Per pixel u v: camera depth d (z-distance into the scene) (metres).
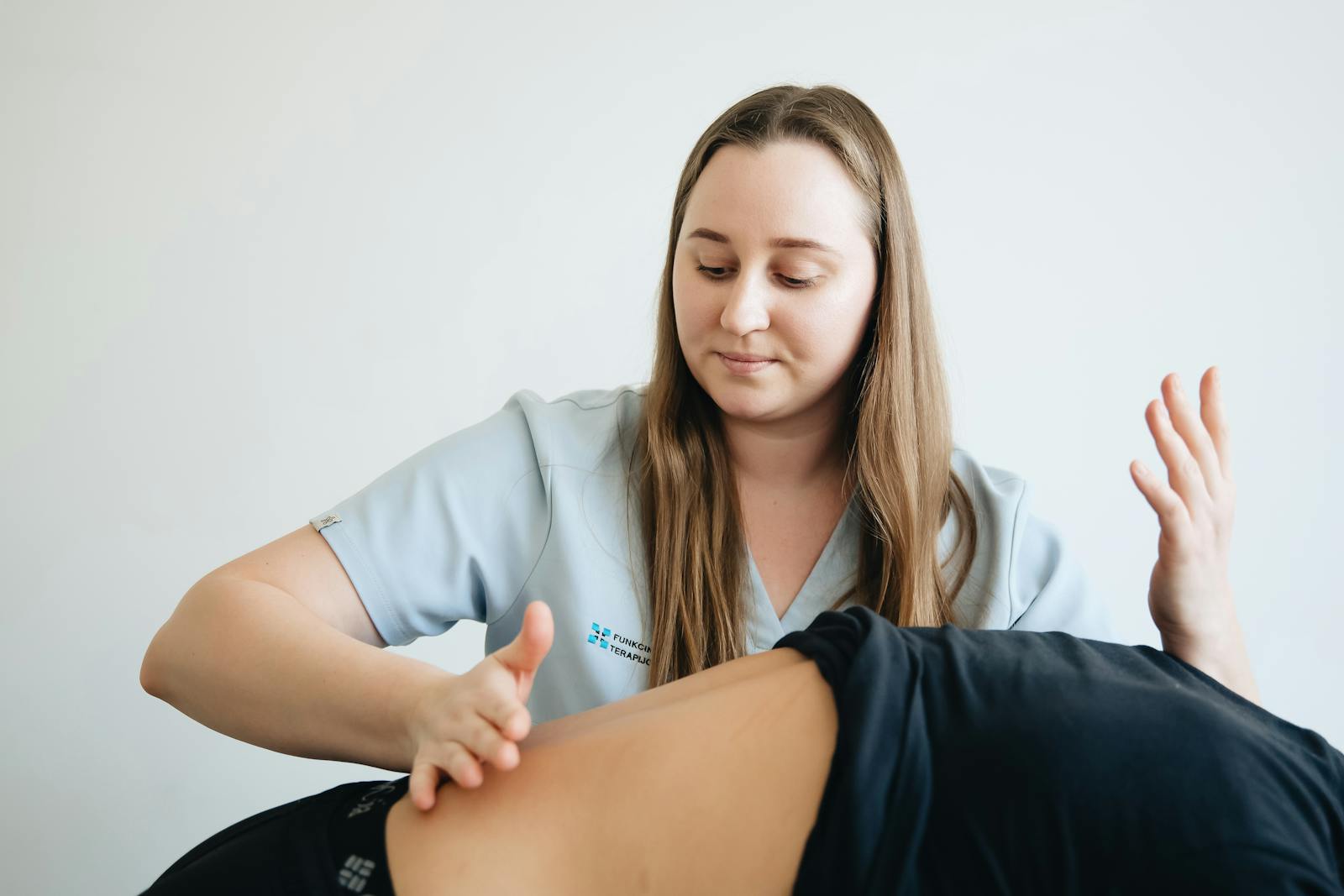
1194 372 1.89
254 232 1.91
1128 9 1.87
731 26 1.93
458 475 1.11
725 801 0.60
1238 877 0.53
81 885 1.85
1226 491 0.94
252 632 0.88
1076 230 1.90
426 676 0.80
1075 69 1.88
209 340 1.90
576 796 0.63
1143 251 1.89
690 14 1.93
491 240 1.95
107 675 1.86
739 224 0.99
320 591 1.03
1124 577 1.91
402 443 1.95
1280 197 1.87
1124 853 0.54
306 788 1.91
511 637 1.15
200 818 1.88
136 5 1.86
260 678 0.85
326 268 1.92
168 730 1.87
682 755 0.62
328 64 1.91
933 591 1.12
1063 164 1.89
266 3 1.89
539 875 0.61
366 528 1.07
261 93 1.90
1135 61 1.87
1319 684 1.90
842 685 0.62
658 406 1.13
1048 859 0.55
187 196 1.89
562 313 1.96
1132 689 0.60
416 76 1.92
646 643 1.12
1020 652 0.65
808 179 1.00
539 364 1.96
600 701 1.10
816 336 1.02
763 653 0.71
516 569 1.12
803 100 1.07
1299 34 1.85
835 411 1.14
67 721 1.85
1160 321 1.89
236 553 1.92
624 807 0.61
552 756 0.65
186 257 1.89
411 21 1.91
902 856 0.56
